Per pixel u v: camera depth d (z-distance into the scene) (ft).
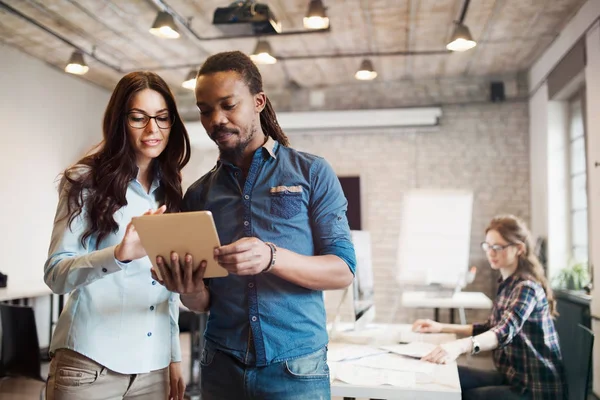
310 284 4.36
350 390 5.66
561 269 16.49
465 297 13.10
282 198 4.59
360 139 22.36
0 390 13.34
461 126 21.66
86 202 4.93
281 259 4.14
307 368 4.49
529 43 17.51
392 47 17.65
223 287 4.68
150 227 3.90
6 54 16.63
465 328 8.57
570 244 17.87
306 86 22.72
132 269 5.08
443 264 11.60
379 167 22.15
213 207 4.86
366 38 16.74
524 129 21.12
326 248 4.60
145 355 5.14
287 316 4.49
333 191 4.72
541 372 7.67
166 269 4.13
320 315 4.73
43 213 18.12
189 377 14.03
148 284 5.18
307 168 4.70
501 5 14.33
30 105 17.61
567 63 15.66
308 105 22.79
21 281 17.08
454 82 21.72
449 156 21.68
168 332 5.47
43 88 18.21
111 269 4.50
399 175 21.98
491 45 17.69
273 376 4.42
